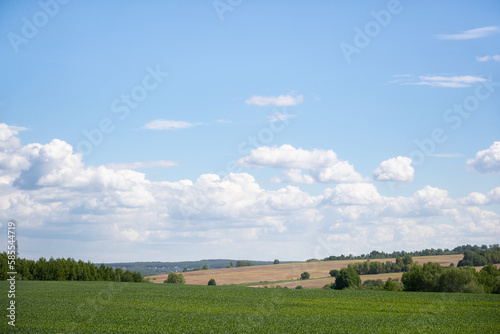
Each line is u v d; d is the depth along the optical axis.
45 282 97.62
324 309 51.94
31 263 110.19
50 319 42.22
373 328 39.34
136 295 67.12
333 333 36.97
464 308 52.97
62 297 63.06
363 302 59.25
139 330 37.16
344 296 67.44
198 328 38.31
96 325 39.31
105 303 56.00
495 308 53.16
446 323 42.22
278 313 48.12
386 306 54.97
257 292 74.38
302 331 37.56
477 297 65.31
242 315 46.25
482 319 44.66
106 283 96.12
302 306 54.91
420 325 41.03
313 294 70.88
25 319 42.16
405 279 85.88
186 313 47.31
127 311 48.38
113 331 36.50
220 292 74.12
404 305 56.06
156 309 50.50
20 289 77.56
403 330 38.56
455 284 79.31
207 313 47.50
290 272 136.25
